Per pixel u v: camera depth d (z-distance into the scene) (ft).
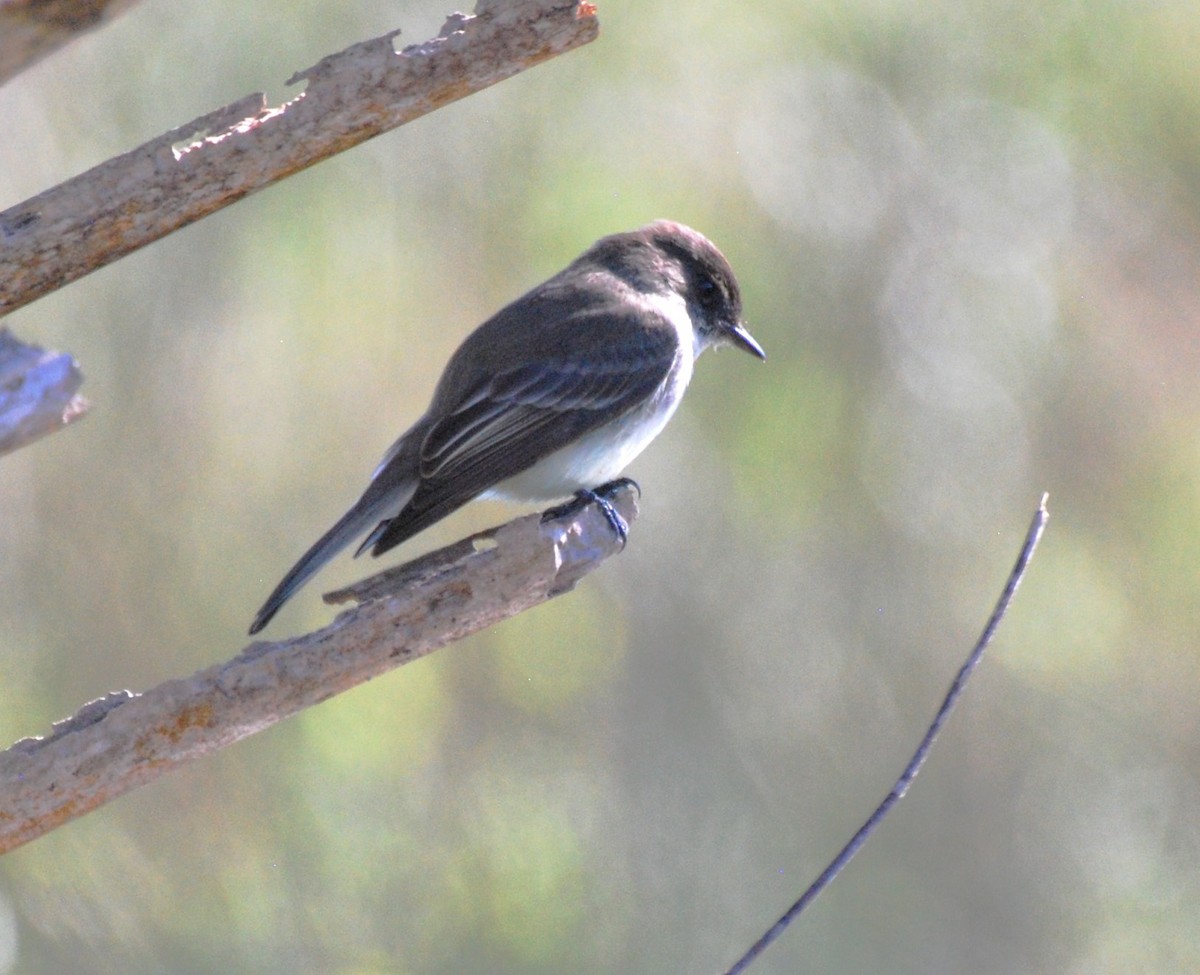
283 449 42.52
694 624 47.70
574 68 44.52
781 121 45.32
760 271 44.70
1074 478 48.34
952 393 47.29
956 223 46.57
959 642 49.21
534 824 45.91
